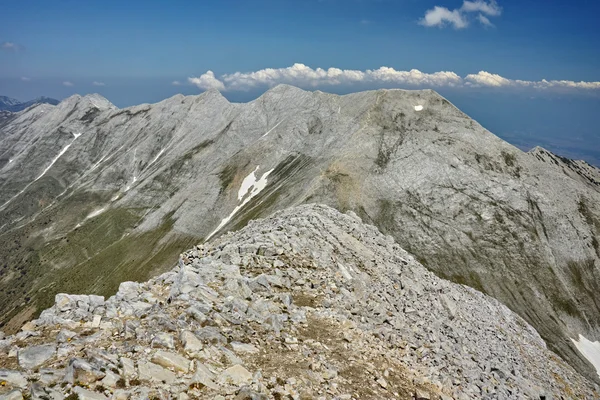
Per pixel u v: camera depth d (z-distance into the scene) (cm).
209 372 1234
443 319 2878
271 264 2450
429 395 1636
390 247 3997
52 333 1355
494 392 2053
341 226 3703
